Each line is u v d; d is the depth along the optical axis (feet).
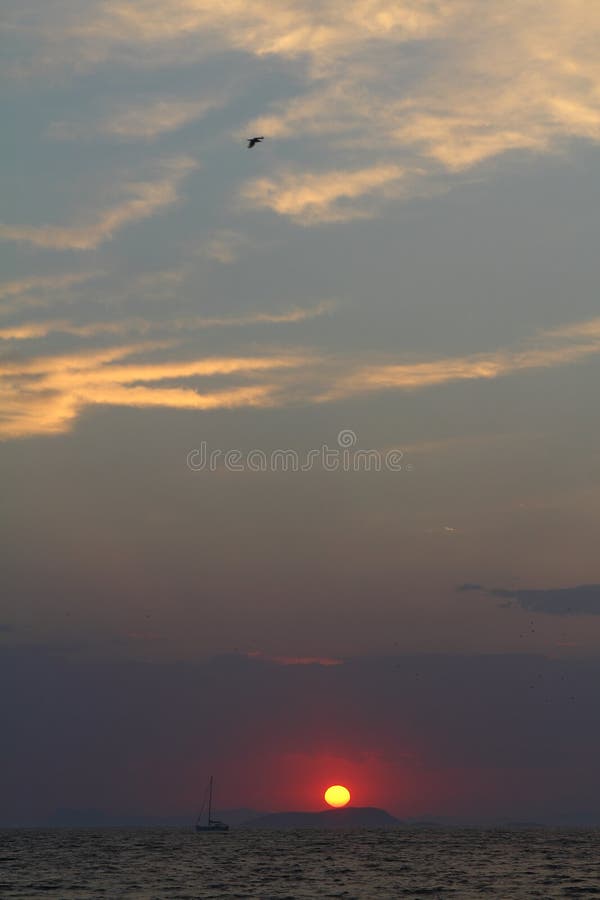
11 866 456.45
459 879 377.30
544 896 311.27
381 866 457.68
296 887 341.21
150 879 374.43
